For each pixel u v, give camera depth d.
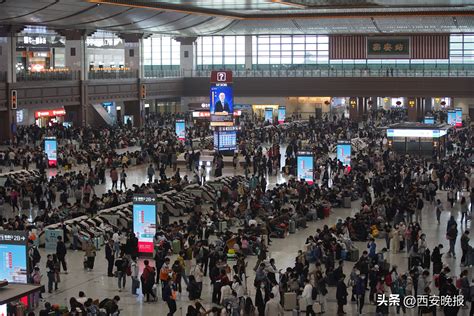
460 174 45.38
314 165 48.09
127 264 26.11
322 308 23.70
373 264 25.56
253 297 25.17
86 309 20.83
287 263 29.42
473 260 28.66
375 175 44.09
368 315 23.59
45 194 40.44
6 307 17.22
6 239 22.30
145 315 23.30
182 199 38.62
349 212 39.72
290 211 35.78
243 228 33.66
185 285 26.77
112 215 33.88
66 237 31.62
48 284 25.61
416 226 30.58
